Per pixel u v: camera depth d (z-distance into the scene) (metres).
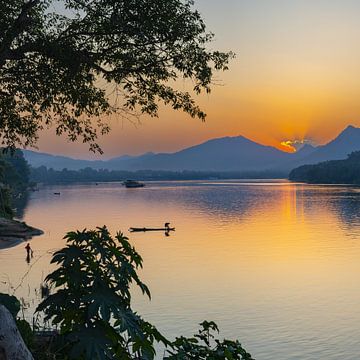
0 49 9.90
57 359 5.59
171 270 48.19
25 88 10.73
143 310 32.47
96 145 13.55
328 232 83.62
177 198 198.62
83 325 4.98
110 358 4.87
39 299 23.66
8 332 4.97
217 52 11.18
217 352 6.17
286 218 111.19
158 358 21.50
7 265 48.06
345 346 26.28
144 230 86.31
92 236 5.36
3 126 12.89
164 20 10.22
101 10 10.32
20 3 10.65
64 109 12.72
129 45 10.78
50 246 63.16
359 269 49.75
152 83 11.60
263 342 26.91
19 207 145.25
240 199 188.62
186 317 31.06
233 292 38.78
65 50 10.05
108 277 5.21
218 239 74.75
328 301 36.34
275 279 44.50
